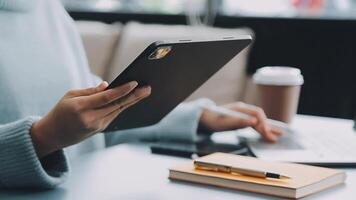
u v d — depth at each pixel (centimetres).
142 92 75
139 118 93
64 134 74
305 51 220
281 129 112
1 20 106
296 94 119
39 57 108
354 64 212
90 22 246
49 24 116
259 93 119
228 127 111
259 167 80
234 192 75
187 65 82
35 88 103
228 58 91
